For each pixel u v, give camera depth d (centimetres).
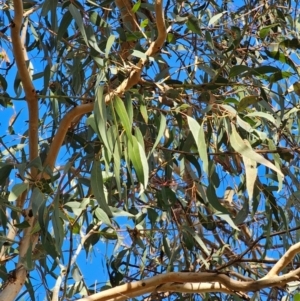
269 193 227
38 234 207
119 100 178
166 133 250
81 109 210
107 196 226
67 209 198
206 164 178
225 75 259
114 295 198
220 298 274
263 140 219
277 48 241
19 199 216
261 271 272
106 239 265
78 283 247
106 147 175
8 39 263
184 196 261
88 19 226
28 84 204
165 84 219
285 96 253
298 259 250
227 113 203
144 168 174
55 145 211
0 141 213
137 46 219
